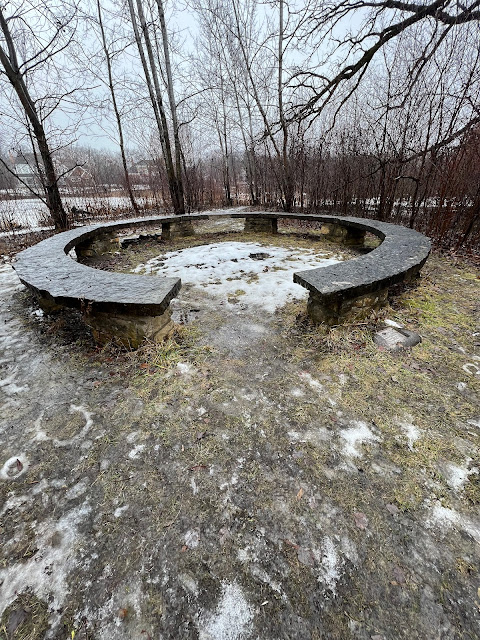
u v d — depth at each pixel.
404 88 5.54
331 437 1.65
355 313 2.63
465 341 2.48
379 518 1.27
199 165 13.59
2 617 1.02
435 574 1.09
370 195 7.61
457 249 4.95
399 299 3.24
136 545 1.21
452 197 5.05
